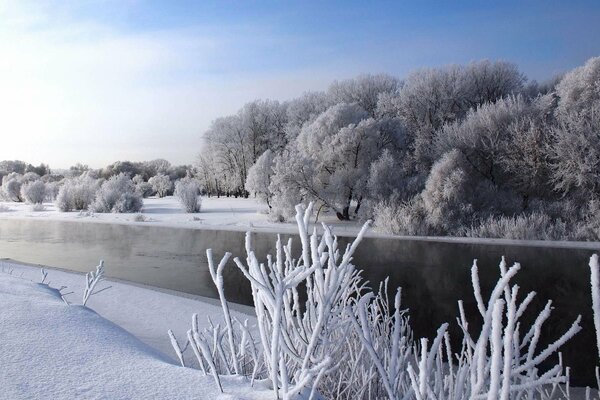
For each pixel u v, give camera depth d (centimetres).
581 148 2209
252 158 5806
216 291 1201
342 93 4919
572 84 2466
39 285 524
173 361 268
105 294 857
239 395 184
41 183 5222
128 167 8619
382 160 2739
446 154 2495
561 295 1202
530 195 2488
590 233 2086
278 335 166
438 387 162
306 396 185
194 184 3925
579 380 667
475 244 2075
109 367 219
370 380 215
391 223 2394
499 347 114
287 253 212
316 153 3016
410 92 4125
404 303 1132
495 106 2750
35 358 226
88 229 2809
